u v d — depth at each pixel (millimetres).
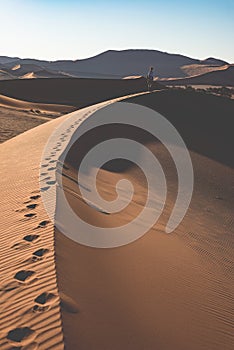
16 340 4664
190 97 36906
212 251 10383
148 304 6059
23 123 34469
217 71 166000
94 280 6449
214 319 6258
